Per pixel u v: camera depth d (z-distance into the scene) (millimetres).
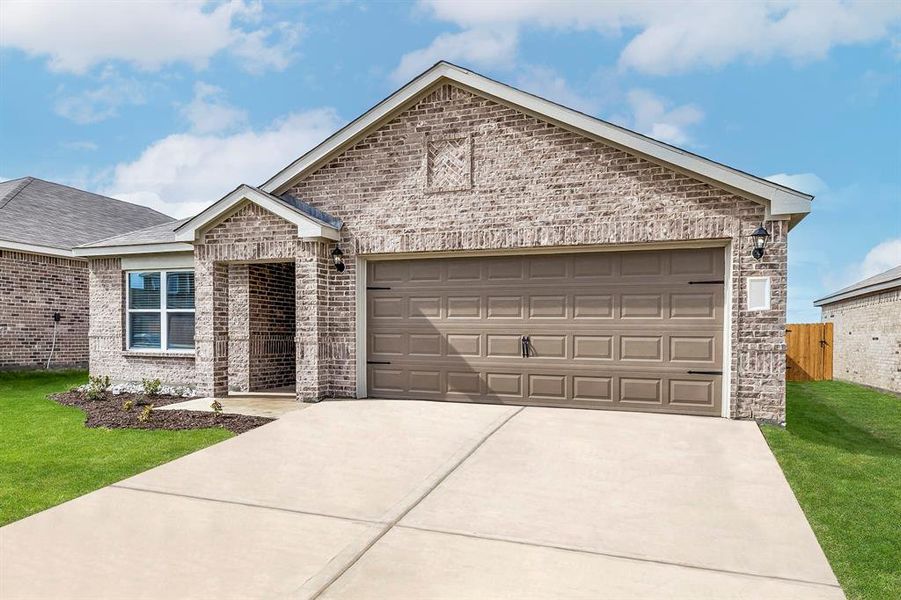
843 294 16047
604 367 8609
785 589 3363
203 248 10086
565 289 8828
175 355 11977
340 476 5516
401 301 9680
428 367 9508
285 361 12195
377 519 4430
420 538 4066
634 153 8258
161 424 7824
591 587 3354
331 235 9477
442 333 9445
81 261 16500
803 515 4562
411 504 4758
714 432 7168
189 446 6656
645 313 8430
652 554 3820
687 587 3369
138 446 6660
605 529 4242
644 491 5082
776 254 7676
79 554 3770
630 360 8484
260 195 9484
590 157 8477
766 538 4102
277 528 4242
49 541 3975
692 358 8211
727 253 8031
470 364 9289
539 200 8719
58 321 15852
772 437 7023
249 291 11125
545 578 3463
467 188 9078
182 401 9852
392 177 9492
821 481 5488
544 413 8328
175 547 3891
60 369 15734
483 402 9211
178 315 12164
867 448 7191
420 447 6539
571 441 6758
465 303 9344
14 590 3271
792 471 5770
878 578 3535
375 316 9805
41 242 15188
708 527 4289
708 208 7953
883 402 11742
